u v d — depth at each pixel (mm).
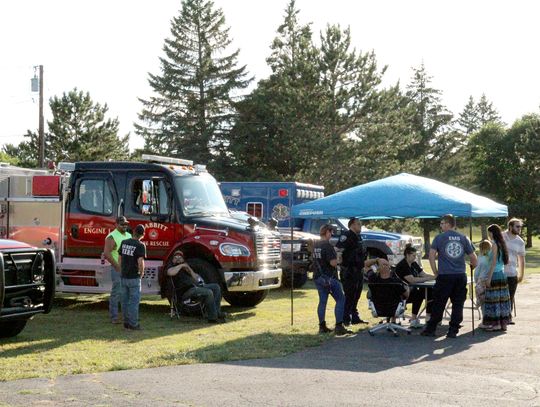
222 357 9281
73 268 14328
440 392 7430
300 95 42500
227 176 49500
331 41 43219
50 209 14695
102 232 14375
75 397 7172
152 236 14109
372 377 8195
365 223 45125
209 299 12820
